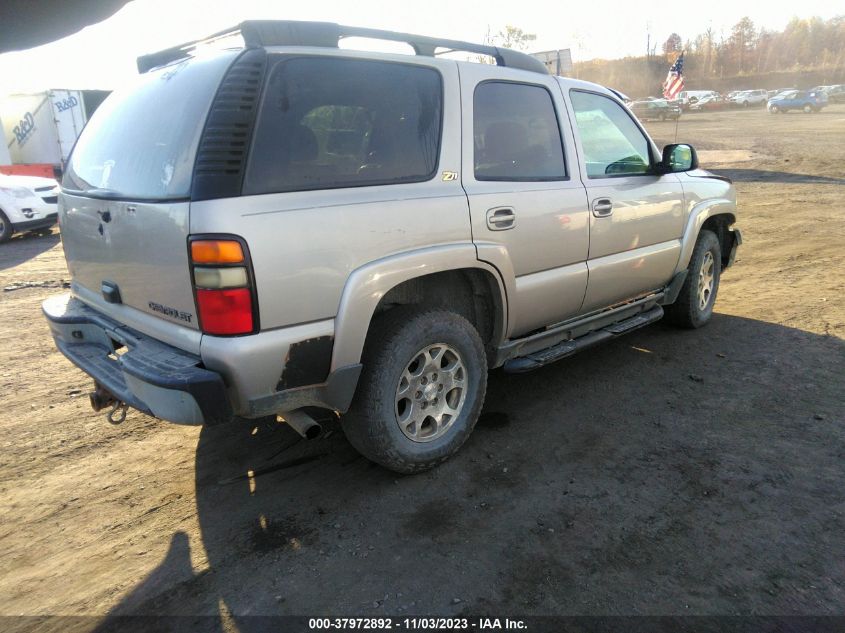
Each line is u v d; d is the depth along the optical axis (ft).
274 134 8.25
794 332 16.74
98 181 9.93
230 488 10.31
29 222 35.50
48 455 11.44
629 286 14.15
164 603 7.83
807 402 12.59
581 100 13.24
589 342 13.14
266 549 8.77
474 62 11.00
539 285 11.72
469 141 10.56
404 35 10.00
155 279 8.59
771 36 293.84
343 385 9.01
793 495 9.55
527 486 10.08
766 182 50.21
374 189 9.20
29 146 67.36
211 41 10.08
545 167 11.95
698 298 16.92
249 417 8.49
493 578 8.04
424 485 10.21
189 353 8.38
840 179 49.78
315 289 8.45
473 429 11.90
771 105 148.36
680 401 12.90
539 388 13.84
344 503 9.78
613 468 10.49
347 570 8.29
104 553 8.80
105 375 9.59
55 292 23.66
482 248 10.38
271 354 8.18
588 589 7.79
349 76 9.12
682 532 8.79
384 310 10.08
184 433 12.23
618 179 13.51
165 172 8.39
